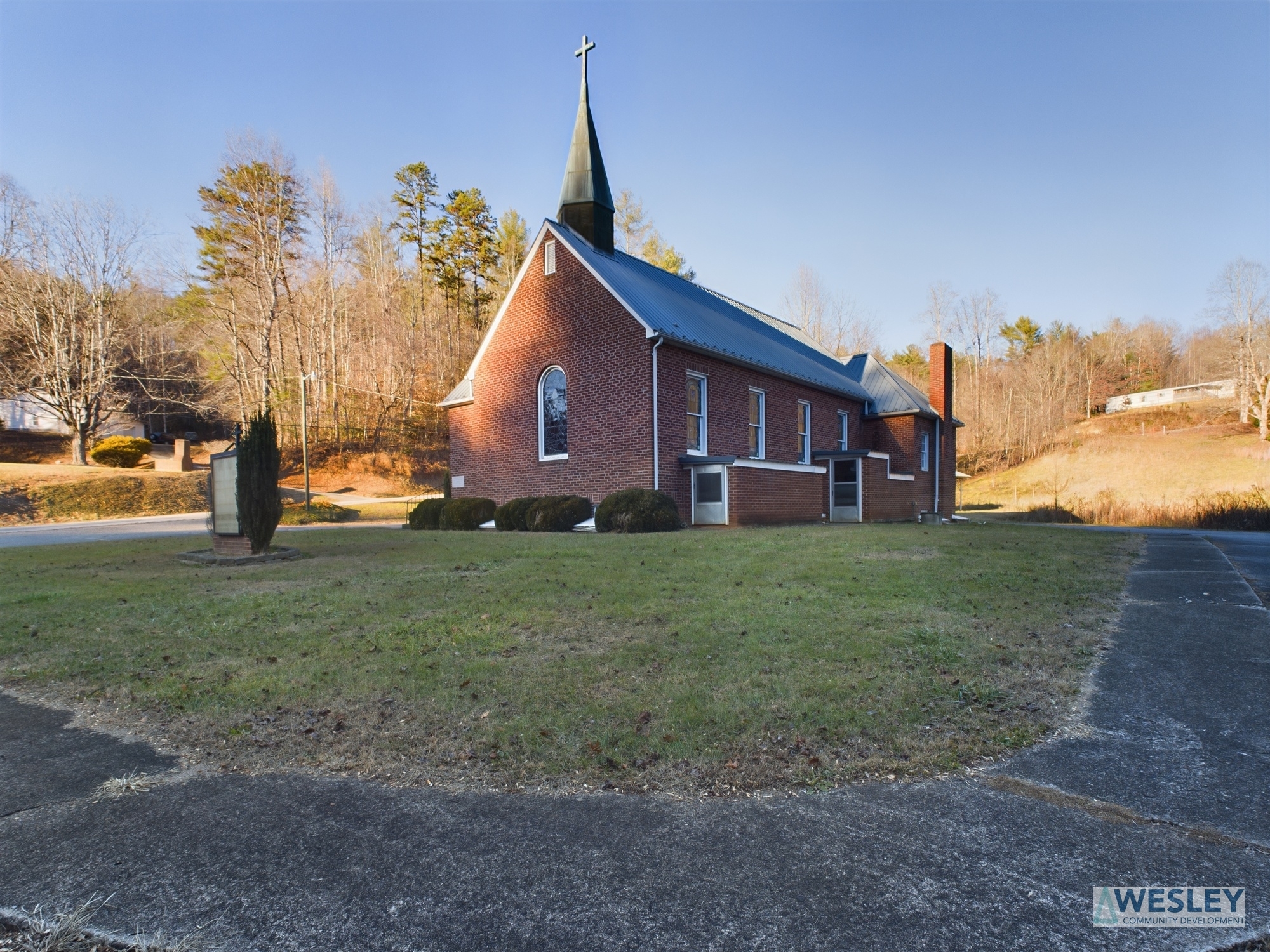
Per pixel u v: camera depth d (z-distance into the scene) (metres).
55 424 46.56
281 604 6.31
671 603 5.91
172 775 2.89
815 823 2.42
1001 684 3.75
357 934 1.89
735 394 18.38
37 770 2.96
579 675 3.96
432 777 2.81
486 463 19.58
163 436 52.75
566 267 17.55
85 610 6.23
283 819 2.52
